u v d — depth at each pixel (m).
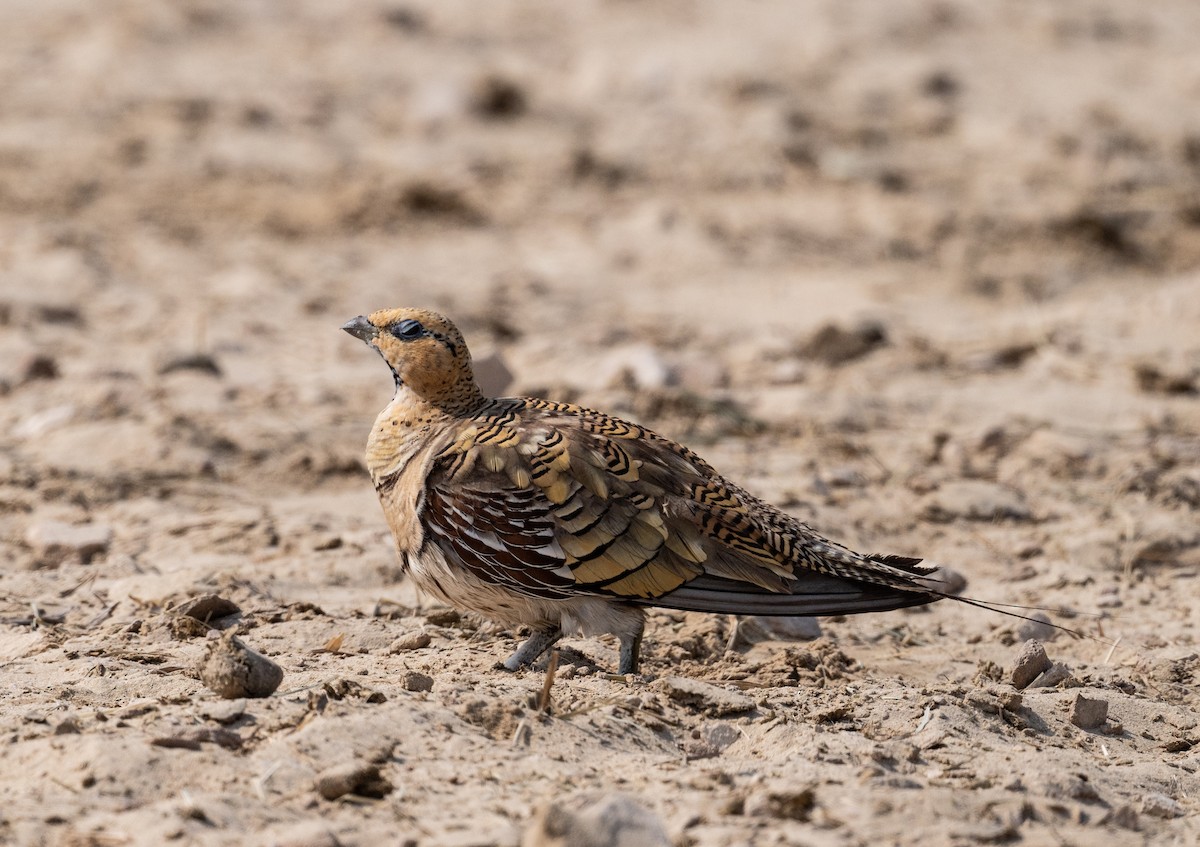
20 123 27.45
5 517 11.87
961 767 7.20
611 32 35.72
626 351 16.41
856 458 13.83
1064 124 29.92
